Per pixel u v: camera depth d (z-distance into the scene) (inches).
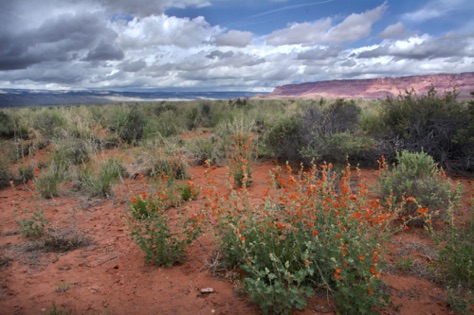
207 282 137.8
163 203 186.2
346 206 146.7
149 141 412.2
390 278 138.1
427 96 339.0
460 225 179.6
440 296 127.2
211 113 691.4
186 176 297.9
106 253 166.6
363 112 459.8
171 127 541.6
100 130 522.9
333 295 123.6
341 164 304.0
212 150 365.7
